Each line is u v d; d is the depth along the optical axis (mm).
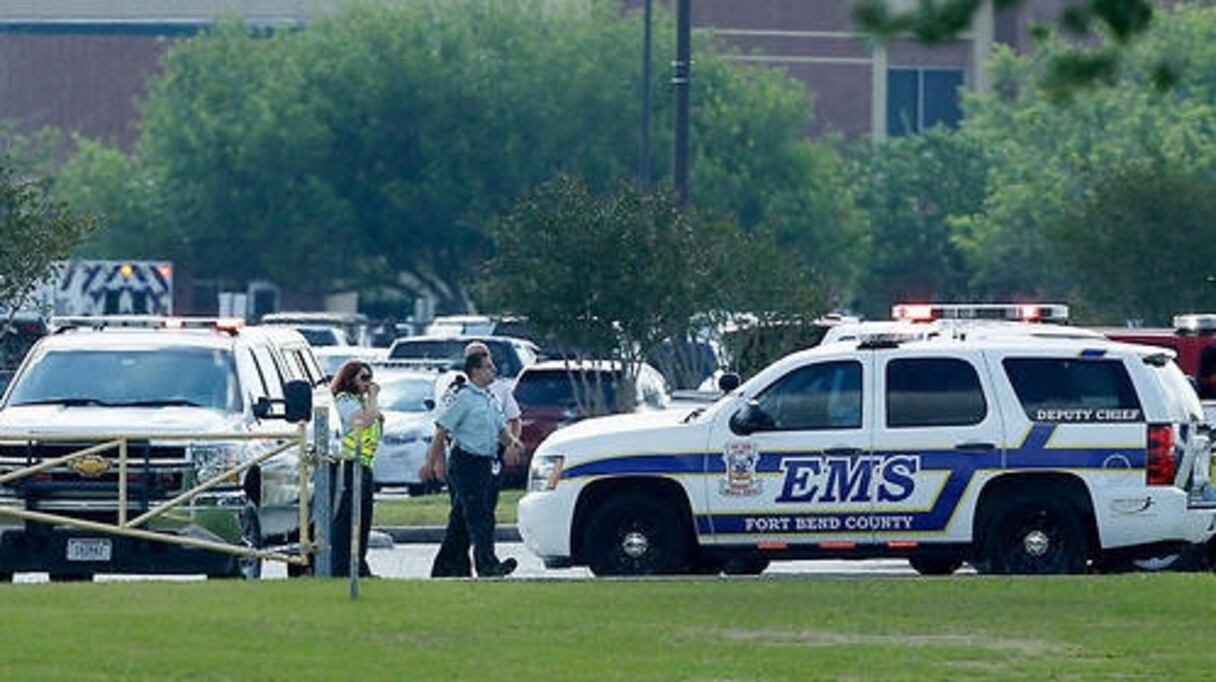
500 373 132500
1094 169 170375
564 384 117750
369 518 70938
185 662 48062
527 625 54125
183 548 67062
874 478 69250
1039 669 48094
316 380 81312
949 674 47406
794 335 116812
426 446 116812
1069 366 69438
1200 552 74250
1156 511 68812
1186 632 53344
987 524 69125
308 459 68375
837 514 69312
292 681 46031
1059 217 193250
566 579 64875
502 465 76000
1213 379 98938
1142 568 74812
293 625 53656
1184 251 159125
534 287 116500
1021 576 65438
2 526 66938
